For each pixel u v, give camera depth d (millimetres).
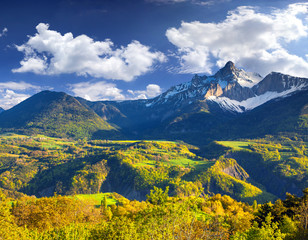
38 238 70062
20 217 96125
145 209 41188
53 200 110562
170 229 37969
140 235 42594
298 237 60438
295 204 83438
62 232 71750
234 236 49750
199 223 40156
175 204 38312
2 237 64625
